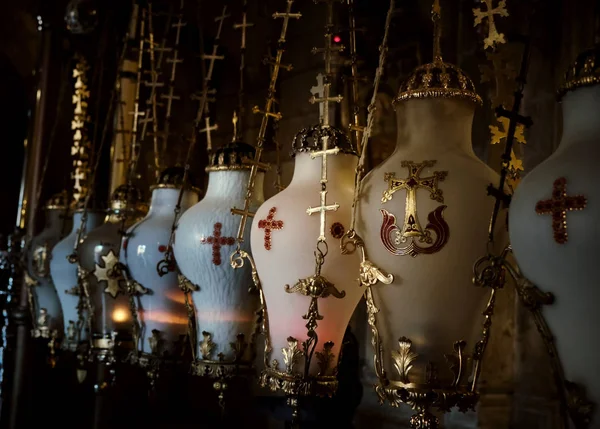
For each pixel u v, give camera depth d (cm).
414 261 95
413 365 96
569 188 79
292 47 219
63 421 271
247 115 232
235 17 244
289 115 215
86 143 270
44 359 284
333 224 115
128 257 161
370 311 101
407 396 96
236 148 150
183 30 254
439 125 104
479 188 97
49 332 232
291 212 116
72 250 204
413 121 105
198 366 143
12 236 289
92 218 213
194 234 142
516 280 88
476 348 98
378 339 101
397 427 171
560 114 153
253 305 144
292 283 115
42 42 309
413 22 187
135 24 252
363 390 183
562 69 155
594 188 77
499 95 129
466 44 170
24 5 334
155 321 161
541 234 81
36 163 301
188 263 142
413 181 97
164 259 154
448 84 104
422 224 95
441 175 97
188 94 254
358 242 101
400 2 188
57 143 304
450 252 95
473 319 98
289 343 115
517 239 85
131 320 183
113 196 195
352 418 182
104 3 269
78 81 276
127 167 251
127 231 166
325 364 116
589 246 77
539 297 82
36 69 317
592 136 83
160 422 232
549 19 159
